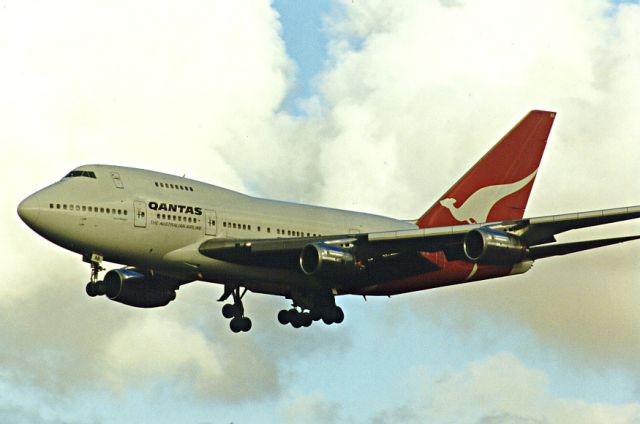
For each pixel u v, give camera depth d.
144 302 136.38
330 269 122.81
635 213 117.38
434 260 136.88
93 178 120.00
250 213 129.50
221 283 131.25
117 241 119.19
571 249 125.12
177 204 123.06
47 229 116.69
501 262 122.12
